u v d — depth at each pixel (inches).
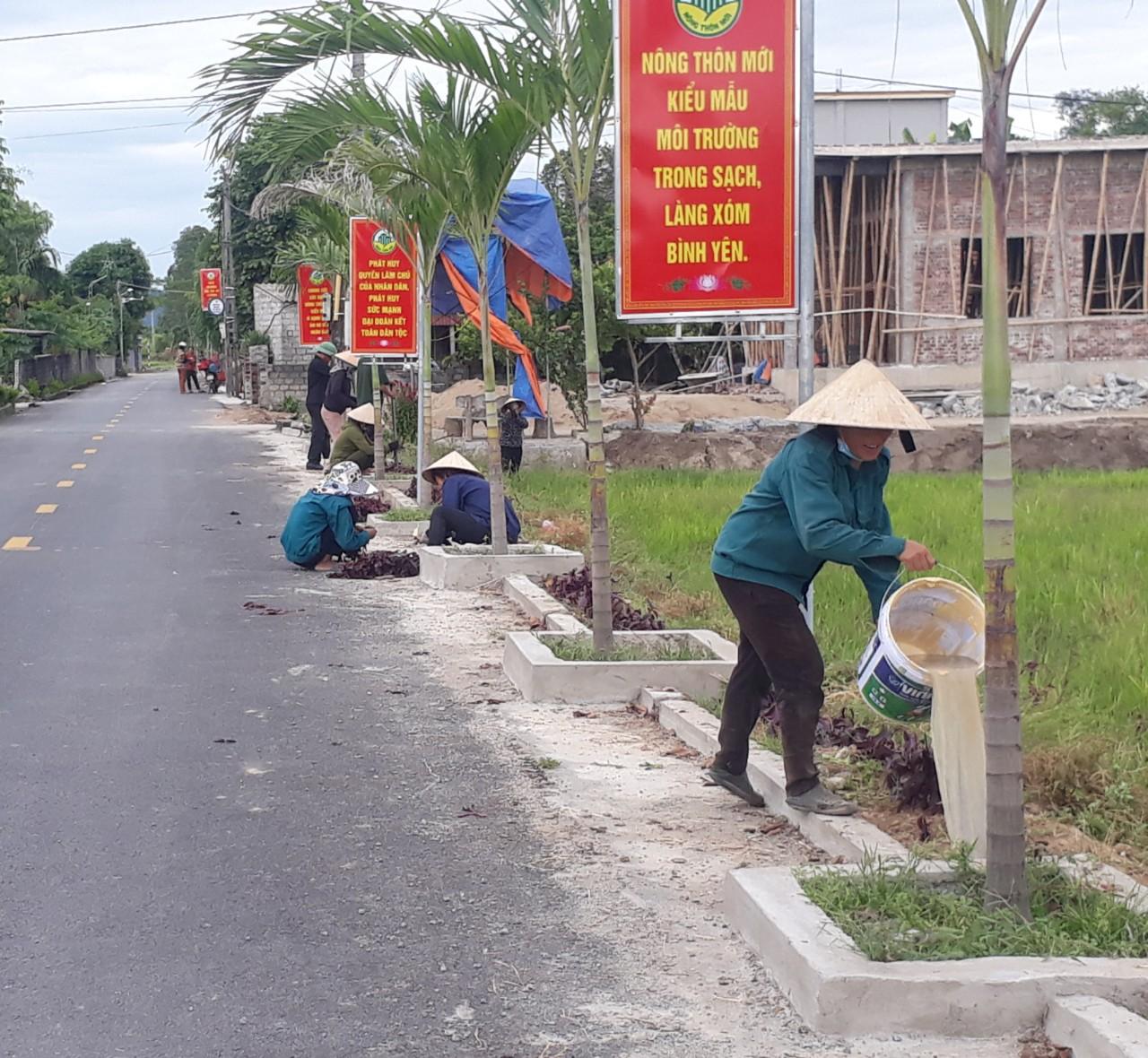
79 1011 184.2
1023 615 405.4
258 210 653.3
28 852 243.6
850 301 1279.5
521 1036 177.2
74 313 3371.1
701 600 461.4
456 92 442.0
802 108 333.7
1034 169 1227.9
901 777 250.1
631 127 334.0
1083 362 1238.3
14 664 389.1
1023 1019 171.8
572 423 1178.0
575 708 342.6
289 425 1445.6
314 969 197.0
